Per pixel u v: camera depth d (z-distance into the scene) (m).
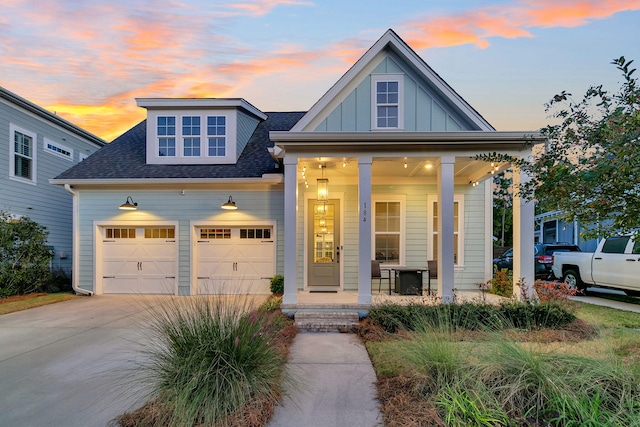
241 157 10.08
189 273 9.23
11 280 8.94
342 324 5.91
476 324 5.36
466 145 6.46
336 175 8.82
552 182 3.07
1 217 9.34
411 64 7.21
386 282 9.04
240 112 10.28
